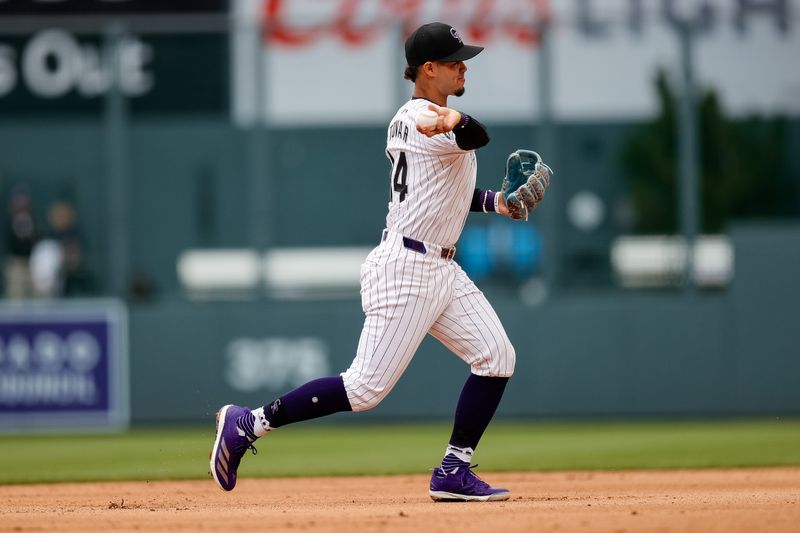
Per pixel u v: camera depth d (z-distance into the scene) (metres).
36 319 44.03
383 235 17.25
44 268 44.53
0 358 43.88
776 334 44.38
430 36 16.95
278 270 44.81
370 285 17.00
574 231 44.53
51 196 44.72
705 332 44.44
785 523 14.09
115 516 16.11
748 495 19.28
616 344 44.41
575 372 44.31
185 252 44.75
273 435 41.41
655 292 44.59
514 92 44.09
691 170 44.50
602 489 21.44
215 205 44.75
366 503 18.56
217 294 44.78
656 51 44.34
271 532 13.91
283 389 44.59
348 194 44.53
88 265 44.75
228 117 44.62
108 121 44.69
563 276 44.56
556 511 15.71
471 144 15.95
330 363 44.72
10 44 44.56
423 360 44.31
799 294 44.31
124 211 44.66
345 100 44.38
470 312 17.41
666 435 38.28
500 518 14.84
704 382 44.38
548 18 44.25
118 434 42.72
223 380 44.59
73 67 44.66
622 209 44.53
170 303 44.66
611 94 44.31
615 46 44.34
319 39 44.22
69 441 39.81
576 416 44.31
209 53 44.53
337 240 44.62
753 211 44.72
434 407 44.28
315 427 44.19
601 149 44.41
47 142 44.62
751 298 44.41
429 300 16.94
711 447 33.53
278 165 44.53
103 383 44.25
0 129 44.62
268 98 44.41
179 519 15.45
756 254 44.38
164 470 29.08
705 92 44.56
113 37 44.56
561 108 44.22
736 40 44.47
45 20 44.75
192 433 42.34
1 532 14.45
